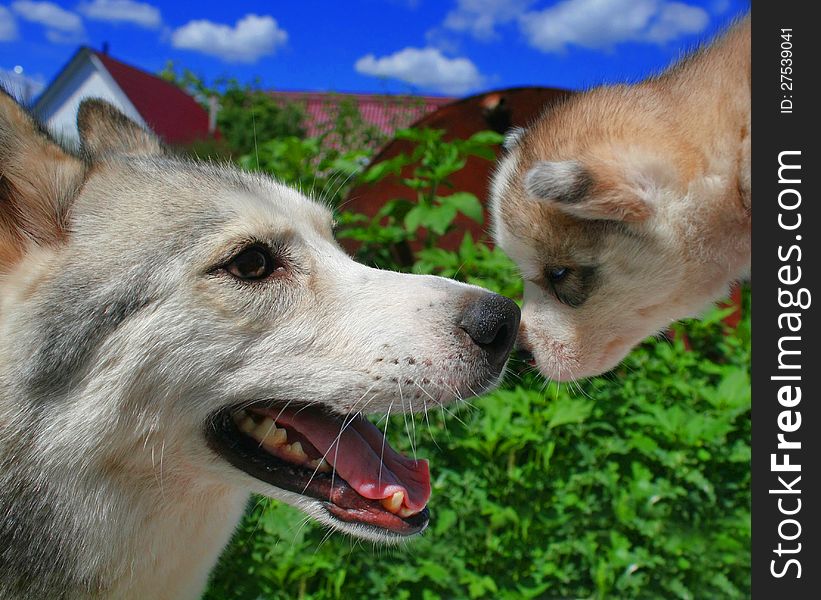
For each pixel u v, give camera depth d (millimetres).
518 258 612
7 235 393
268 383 405
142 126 525
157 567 406
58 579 389
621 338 607
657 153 568
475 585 583
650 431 722
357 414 415
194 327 394
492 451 671
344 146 1795
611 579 602
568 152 586
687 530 663
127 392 385
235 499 430
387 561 614
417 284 428
